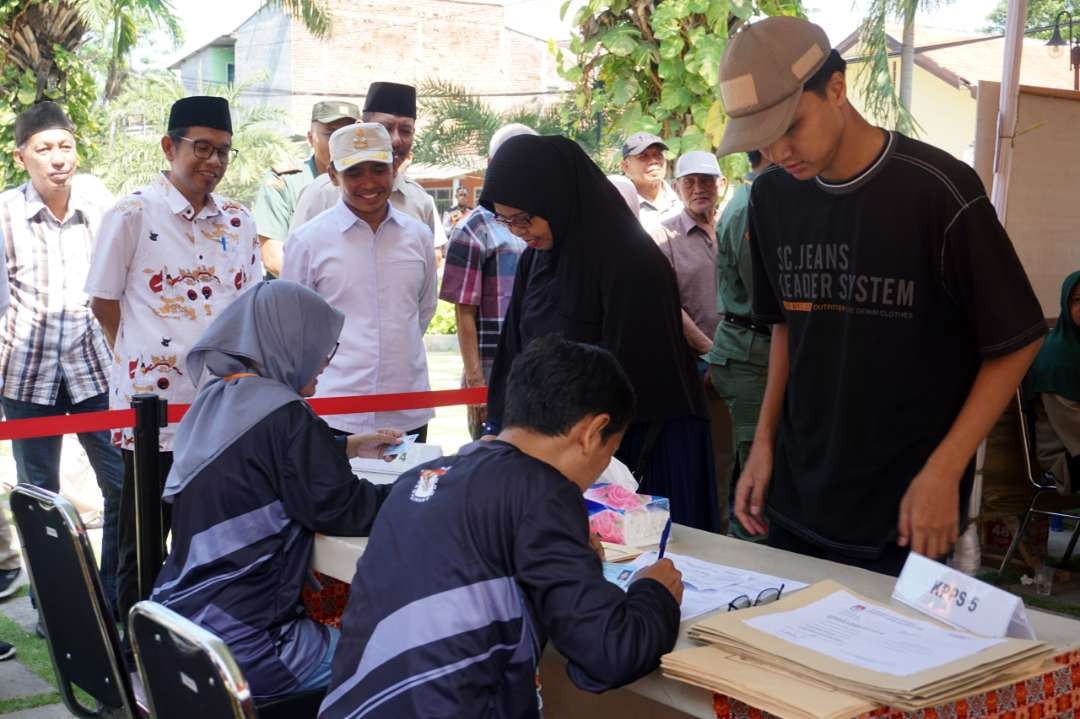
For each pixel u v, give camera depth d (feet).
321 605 11.06
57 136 15.15
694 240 18.08
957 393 8.49
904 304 8.32
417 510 6.95
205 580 8.87
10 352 15.25
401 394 14.44
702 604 7.43
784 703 5.68
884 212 8.22
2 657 14.21
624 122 22.81
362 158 13.96
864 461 8.66
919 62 58.49
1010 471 17.24
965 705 6.11
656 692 6.63
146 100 71.31
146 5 42.93
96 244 13.64
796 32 7.98
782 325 9.66
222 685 6.13
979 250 7.97
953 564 16.85
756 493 9.61
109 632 8.50
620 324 10.80
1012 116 16.31
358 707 6.62
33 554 9.12
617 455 11.15
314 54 88.89
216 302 13.92
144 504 11.90
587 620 6.40
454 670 6.49
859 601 7.10
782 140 8.05
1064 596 16.93
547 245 10.99
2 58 27.12
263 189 18.93
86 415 13.17
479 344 16.94
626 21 22.75
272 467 9.00
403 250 14.69
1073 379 16.20
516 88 95.71
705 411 11.50
